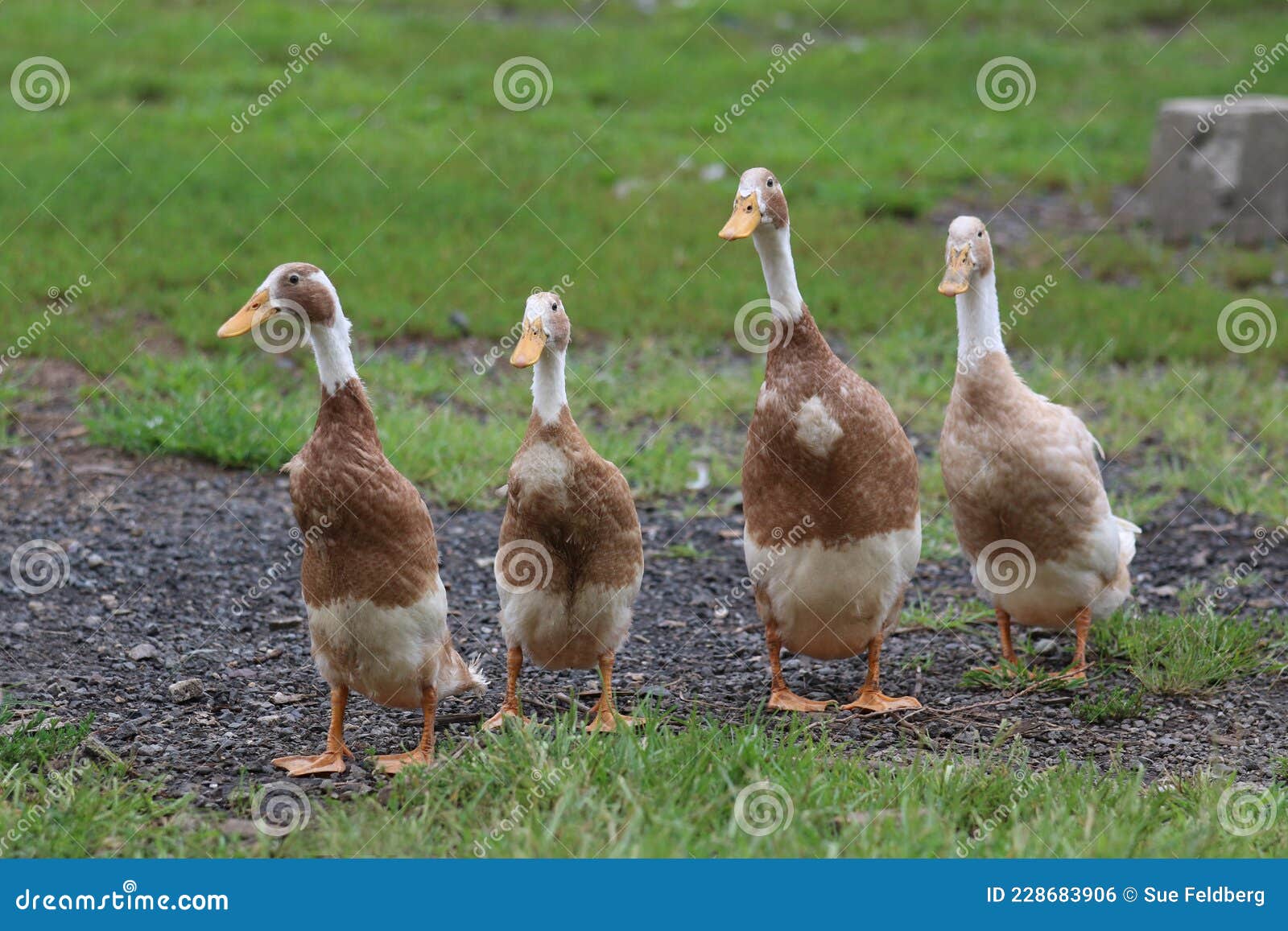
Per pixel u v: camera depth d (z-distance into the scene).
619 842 5.23
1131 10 28.88
